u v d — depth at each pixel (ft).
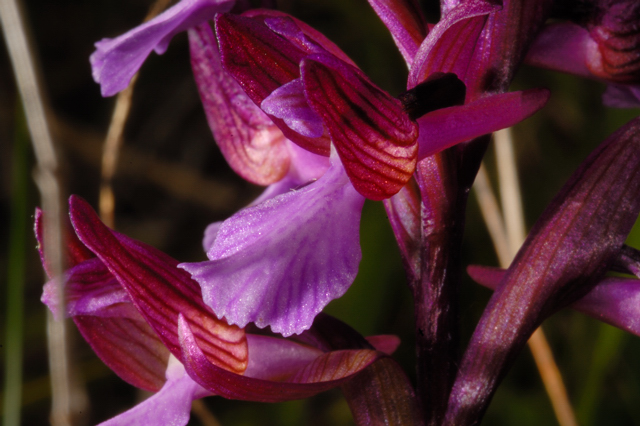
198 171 1.17
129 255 0.49
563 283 0.50
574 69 0.54
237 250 0.47
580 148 0.99
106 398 0.97
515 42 0.50
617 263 0.51
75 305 0.50
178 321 0.48
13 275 0.59
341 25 1.01
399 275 0.81
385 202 0.51
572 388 0.85
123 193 1.14
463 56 0.49
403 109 0.48
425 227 0.50
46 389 0.80
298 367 0.51
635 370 0.79
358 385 0.51
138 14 1.25
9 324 0.59
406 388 0.51
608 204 0.50
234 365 0.50
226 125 0.54
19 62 0.52
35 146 0.51
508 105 0.48
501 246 0.66
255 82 0.49
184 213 1.13
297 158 0.53
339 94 0.47
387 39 0.97
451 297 0.50
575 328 0.87
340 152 0.47
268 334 0.51
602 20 0.52
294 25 0.48
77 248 0.51
